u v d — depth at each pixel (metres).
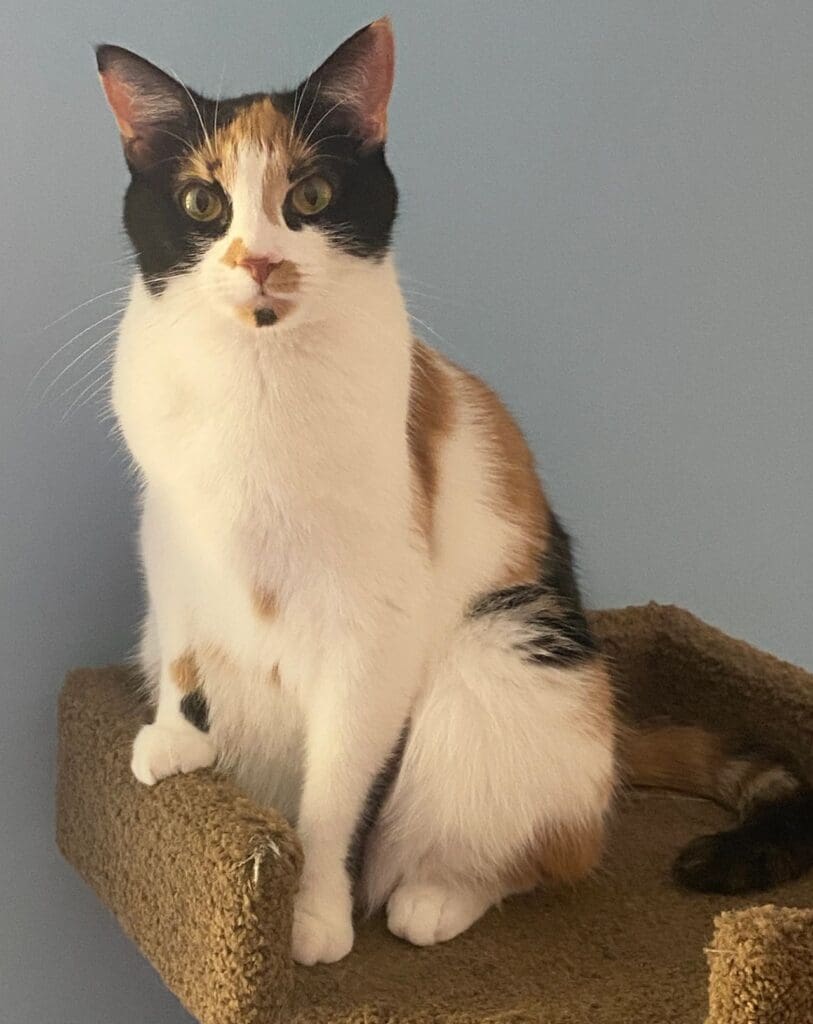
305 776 1.20
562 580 1.34
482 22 1.57
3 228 1.32
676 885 1.28
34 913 1.44
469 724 1.22
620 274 1.71
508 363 1.66
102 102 1.35
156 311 1.10
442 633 1.25
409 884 1.22
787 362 1.85
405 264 1.57
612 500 1.77
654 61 1.67
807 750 1.42
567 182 1.65
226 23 1.42
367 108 1.09
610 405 1.74
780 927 0.87
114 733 1.22
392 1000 1.03
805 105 1.78
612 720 1.32
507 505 1.31
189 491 1.10
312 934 1.09
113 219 1.37
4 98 1.30
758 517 1.88
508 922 1.21
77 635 1.43
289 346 1.05
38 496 1.38
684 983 1.08
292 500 1.07
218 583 1.15
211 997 0.99
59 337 1.37
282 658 1.17
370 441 1.08
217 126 1.05
